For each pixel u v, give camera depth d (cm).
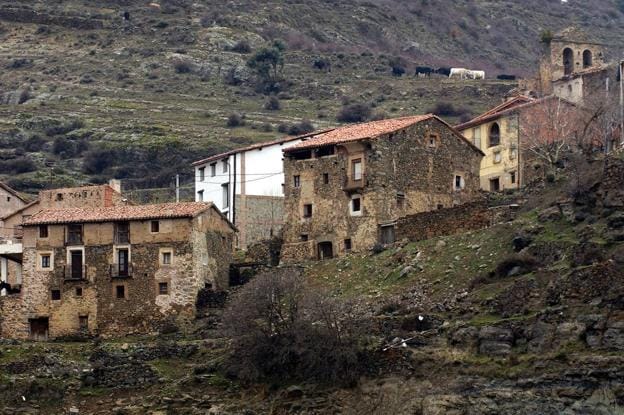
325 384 13250
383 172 16275
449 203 16962
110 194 18475
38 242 15950
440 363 12875
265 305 13925
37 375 14225
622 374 11725
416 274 14688
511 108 18362
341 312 13800
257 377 13638
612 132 17012
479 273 14100
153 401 13750
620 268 12588
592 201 14038
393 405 12706
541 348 12431
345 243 16325
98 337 15538
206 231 15875
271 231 18862
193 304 15400
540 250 13800
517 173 18012
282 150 17350
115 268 15650
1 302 15938
